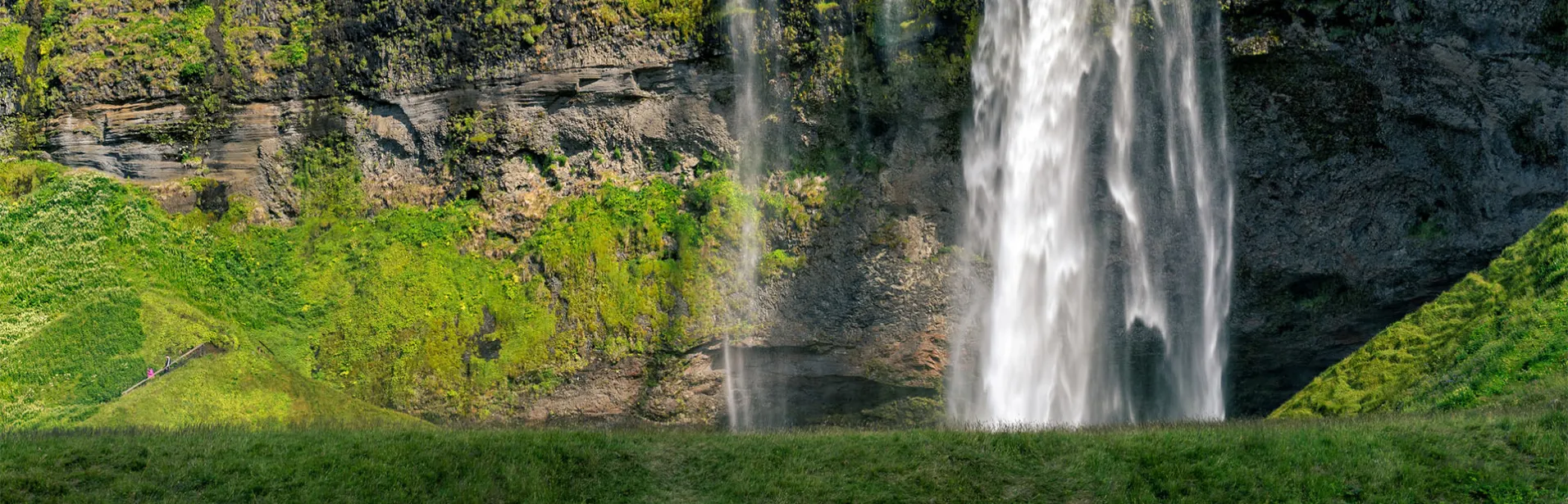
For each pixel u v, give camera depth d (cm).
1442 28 4122
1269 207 4472
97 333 4234
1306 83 4244
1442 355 3734
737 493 3033
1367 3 4125
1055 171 4494
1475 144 4278
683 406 4659
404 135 4862
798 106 4559
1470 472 2931
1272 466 3009
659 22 4650
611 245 4688
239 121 4897
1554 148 4212
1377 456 3008
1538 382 3362
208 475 3036
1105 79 4362
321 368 4578
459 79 4797
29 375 4119
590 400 4628
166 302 4441
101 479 3009
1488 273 3950
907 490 3019
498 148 4781
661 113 4700
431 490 3038
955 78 4422
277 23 4959
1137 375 4744
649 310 4628
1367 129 4312
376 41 4866
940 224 4625
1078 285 4625
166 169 4894
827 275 4634
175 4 5019
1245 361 4706
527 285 4691
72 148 4919
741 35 4559
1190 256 4562
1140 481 3005
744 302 4647
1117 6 4288
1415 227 4412
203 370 4175
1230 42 4200
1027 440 3164
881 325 4666
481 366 4606
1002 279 4622
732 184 4681
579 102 4738
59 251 4581
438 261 4725
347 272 4741
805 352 4694
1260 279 4559
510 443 3186
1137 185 4512
